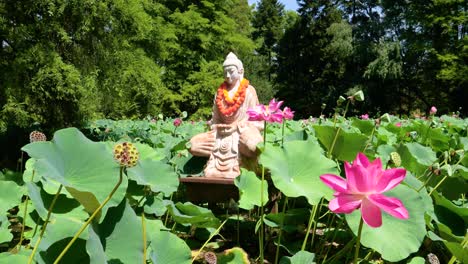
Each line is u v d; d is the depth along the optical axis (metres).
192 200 3.58
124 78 8.99
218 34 26.25
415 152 3.88
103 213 1.75
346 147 3.02
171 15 24.44
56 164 1.81
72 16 7.98
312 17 34.62
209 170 3.71
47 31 7.64
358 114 27.89
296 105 33.72
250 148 3.57
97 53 8.70
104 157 1.92
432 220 2.51
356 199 1.34
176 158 3.98
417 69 27.77
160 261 1.92
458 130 6.90
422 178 3.00
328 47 31.81
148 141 6.14
